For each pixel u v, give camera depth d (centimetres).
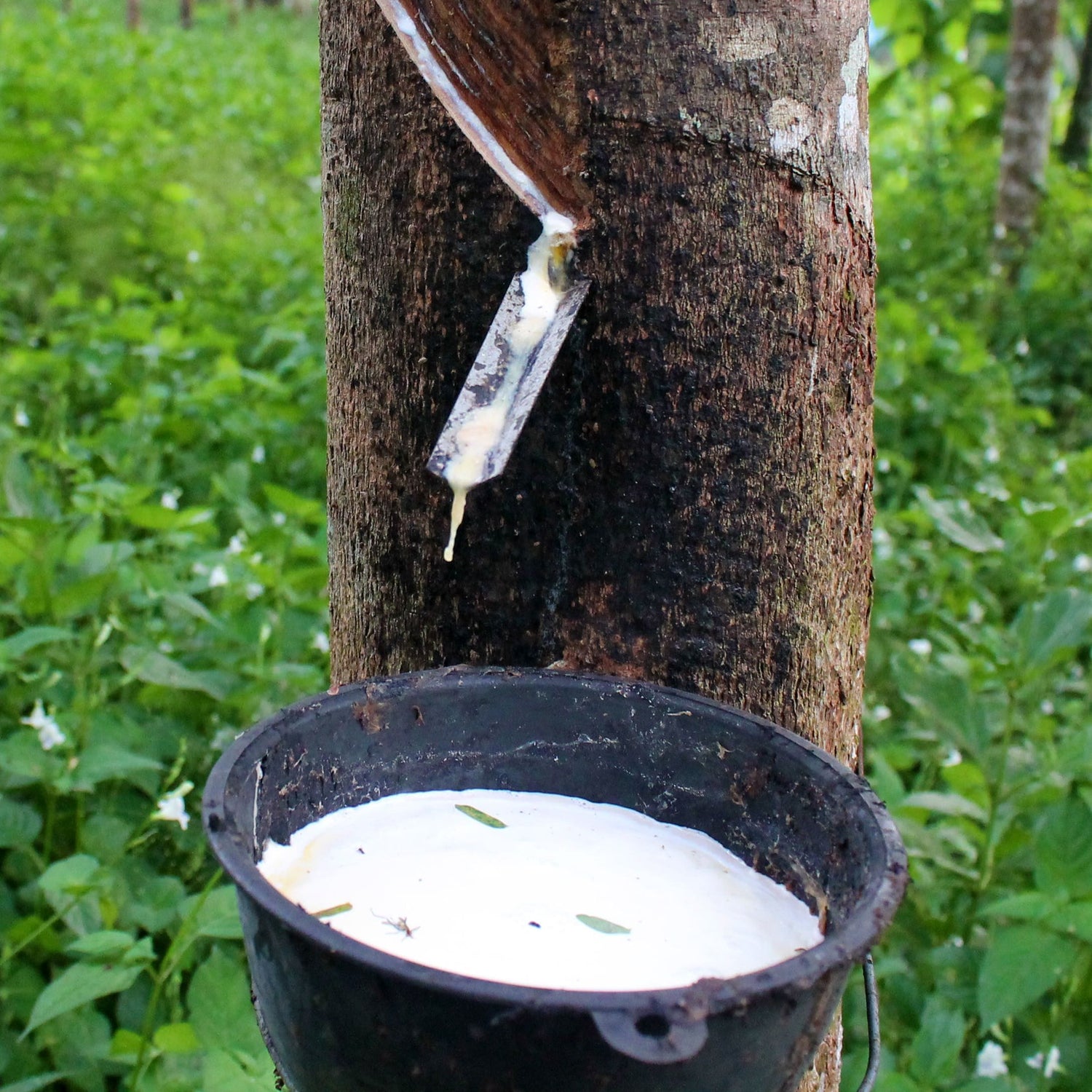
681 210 133
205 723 276
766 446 139
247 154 1031
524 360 124
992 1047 203
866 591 157
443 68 120
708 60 130
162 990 217
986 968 200
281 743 119
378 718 130
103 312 547
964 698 250
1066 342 726
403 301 146
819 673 149
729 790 129
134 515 297
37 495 312
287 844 120
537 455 142
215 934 193
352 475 158
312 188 965
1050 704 324
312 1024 94
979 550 285
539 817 132
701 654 144
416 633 154
